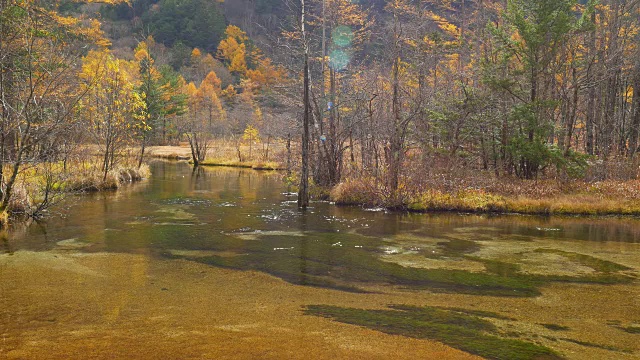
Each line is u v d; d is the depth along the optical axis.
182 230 11.77
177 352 4.79
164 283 7.34
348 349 4.96
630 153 22.22
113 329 5.39
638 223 13.87
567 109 21.55
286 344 5.05
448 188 16.89
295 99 21.14
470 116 20.08
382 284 7.58
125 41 76.25
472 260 9.30
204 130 42.97
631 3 22.83
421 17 24.17
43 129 12.70
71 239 10.45
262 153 38.03
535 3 19.03
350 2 26.66
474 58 25.22
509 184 17.89
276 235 11.45
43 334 5.21
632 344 5.30
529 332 5.61
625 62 22.48
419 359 4.75
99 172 20.22
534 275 8.26
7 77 13.50
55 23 17.72
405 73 23.28
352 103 20.31
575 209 15.30
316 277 7.91
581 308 6.55
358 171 18.67
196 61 73.19
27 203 12.98
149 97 45.22
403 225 13.12
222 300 6.57
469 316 6.14
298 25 19.44
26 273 7.74
